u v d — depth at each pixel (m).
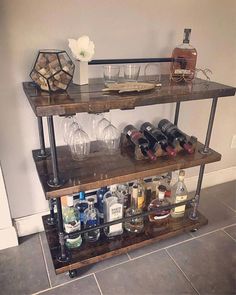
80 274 1.24
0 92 1.10
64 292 1.16
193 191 1.87
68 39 1.07
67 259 1.17
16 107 1.16
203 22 1.36
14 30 1.03
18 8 1.00
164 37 1.31
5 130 1.18
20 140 1.23
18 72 1.10
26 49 1.08
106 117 1.36
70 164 1.14
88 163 1.15
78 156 1.20
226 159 1.92
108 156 1.21
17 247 1.38
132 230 1.35
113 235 1.31
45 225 1.36
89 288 1.18
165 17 1.27
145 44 1.28
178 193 1.42
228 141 1.85
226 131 1.80
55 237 1.29
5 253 1.35
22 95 1.14
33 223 1.43
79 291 1.16
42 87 0.99
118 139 1.35
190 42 1.38
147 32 1.26
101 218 1.34
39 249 1.37
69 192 0.99
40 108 0.83
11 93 1.12
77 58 1.05
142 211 1.37
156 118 1.50
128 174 1.07
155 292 1.17
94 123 1.31
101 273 1.25
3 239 1.35
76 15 1.10
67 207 1.23
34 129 1.23
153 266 1.29
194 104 1.57
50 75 0.95
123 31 1.21
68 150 1.26
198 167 1.82
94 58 1.20
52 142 0.93
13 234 1.36
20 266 1.28
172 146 1.26
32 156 1.26
